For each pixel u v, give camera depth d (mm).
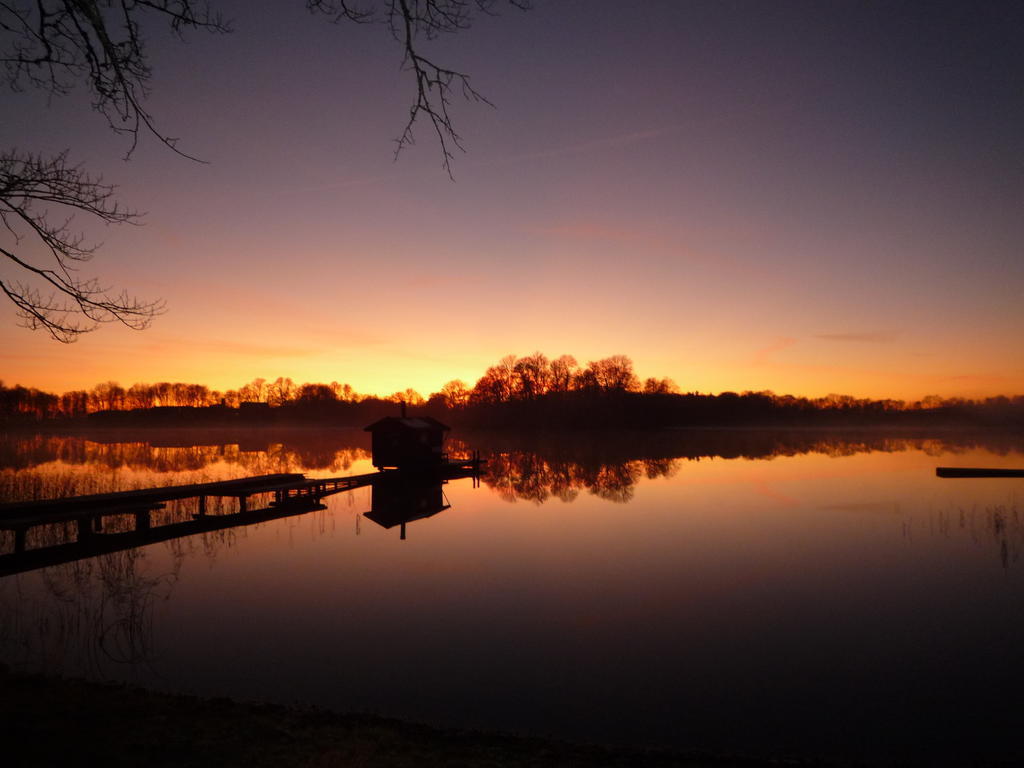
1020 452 47875
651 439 71562
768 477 29672
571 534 16141
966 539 15383
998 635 8875
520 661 7824
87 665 7473
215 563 13008
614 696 6871
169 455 44875
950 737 6062
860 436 80688
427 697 6750
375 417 111312
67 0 6156
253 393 123438
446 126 6691
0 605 9984
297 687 6953
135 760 4199
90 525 15148
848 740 5992
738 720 6352
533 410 89500
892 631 9016
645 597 10625
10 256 7137
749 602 10375
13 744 4207
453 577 11859
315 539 15602
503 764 4902
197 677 7164
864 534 16094
